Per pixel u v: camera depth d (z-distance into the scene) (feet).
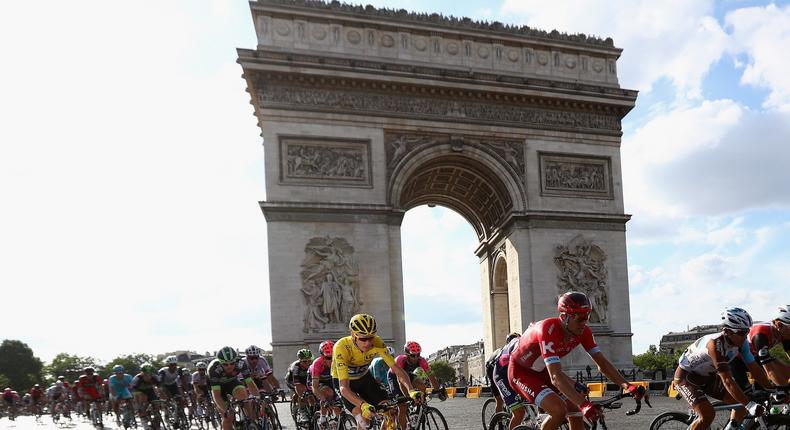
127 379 135.03
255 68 229.66
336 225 233.35
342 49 244.83
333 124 240.12
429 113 251.19
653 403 140.36
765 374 55.06
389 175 245.04
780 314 53.11
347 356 60.44
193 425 132.26
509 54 266.16
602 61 278.05
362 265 233.35
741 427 50.44
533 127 263.08
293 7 240.94
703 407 51.21
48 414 289.33
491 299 296.92
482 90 253.85
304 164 234.79
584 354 249.75
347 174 238.89
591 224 262.26
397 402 56.34
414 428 70.64
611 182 269.03
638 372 240.32
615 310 258.16
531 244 253.44
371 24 248.93
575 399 41.24
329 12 244.22
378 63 242.17
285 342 220.43
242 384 81.05
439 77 248.73
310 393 95.09
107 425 163.43
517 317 254.47
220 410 77.46
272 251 225.97
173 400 123.75
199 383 119.85
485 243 300.40
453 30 258.37
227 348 79.30
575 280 254.88
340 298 228.02
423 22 255.29
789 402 51.24
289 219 229.25
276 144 232.73
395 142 247.91
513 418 59.16
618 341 255.91
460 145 253.44
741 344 48.39
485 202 286.66
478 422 112.16
